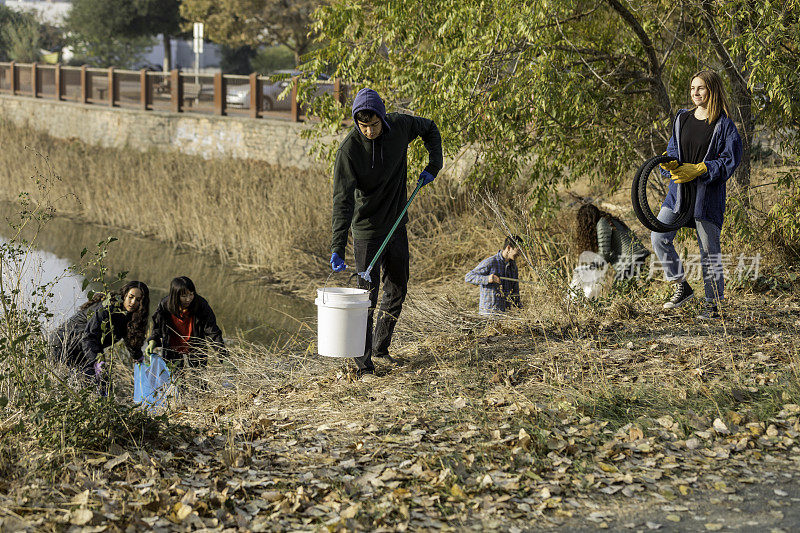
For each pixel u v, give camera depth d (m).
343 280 12.54
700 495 3.63
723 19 8.00
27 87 29.83
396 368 5.89
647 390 4.92
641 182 6.01
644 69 9.08
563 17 8.58
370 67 9.30
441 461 4.00
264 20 33.72
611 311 6.75
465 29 8.27
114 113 25.25
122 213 18.06
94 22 44.31
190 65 60.88
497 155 8.88
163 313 6.62
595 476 3.83
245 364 6.69
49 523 3.30
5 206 19.77
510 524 3.39
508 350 6.05
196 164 20.48
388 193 5.59
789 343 5.72
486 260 7.80
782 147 8.58
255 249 14.23
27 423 4.35
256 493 3.77
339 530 3.30
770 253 8.16
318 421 4.83
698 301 6.78
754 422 4.39
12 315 4.95
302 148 19.92
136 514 3.46
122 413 4.39
